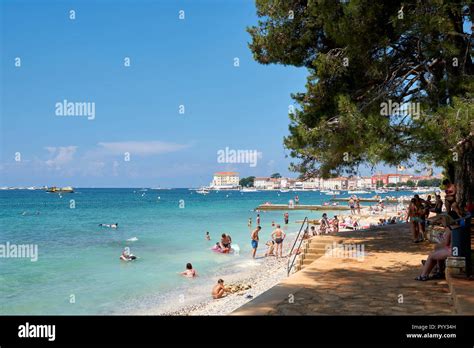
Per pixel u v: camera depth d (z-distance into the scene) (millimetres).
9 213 69250
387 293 8203
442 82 12422
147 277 19812
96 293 16641
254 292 15992
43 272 20766
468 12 12641
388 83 13906
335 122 12227
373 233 18891
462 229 8469
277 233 25859
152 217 62438
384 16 12414
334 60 13406
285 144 14641
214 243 32312
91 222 52188
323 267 11180
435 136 10008
